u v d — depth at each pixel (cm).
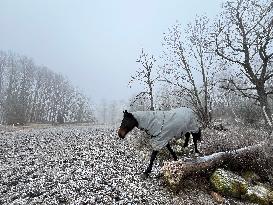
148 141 1377
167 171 997
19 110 4459
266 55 1934
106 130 2022
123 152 1320
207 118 1888
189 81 1969
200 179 1023
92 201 873
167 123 1034
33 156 1325
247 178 1066
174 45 2020
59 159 1248
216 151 1188
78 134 1872
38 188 960
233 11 2044
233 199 966
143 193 944
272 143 1176
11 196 921
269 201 966
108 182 1000
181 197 948
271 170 1085
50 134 1945
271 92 1958
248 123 2408
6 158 1330
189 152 1248
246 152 1123
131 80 1878
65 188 949
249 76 1981
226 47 2012
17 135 1948
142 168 1131
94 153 1316
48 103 8906
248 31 1994
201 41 2036
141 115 1040
